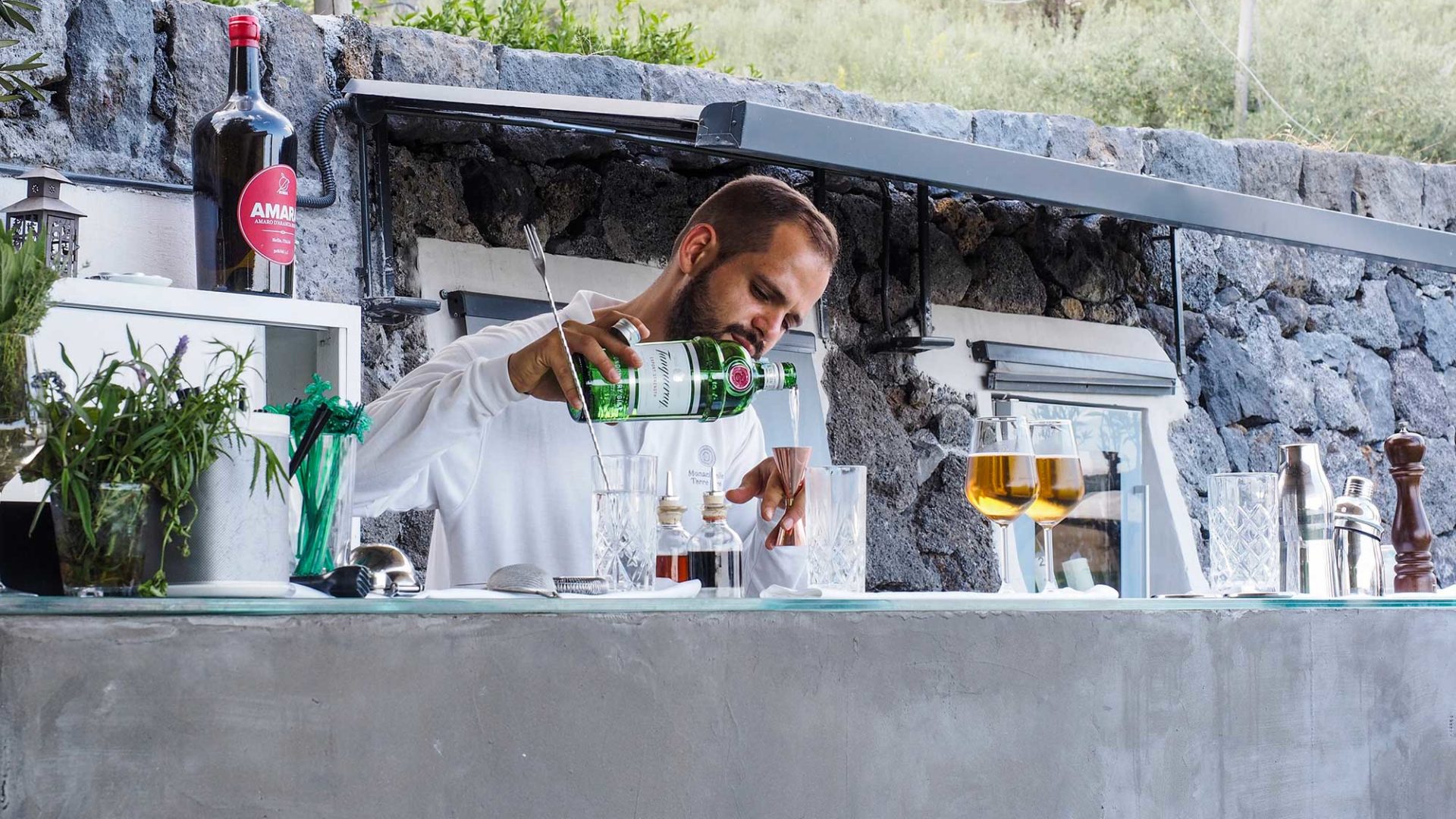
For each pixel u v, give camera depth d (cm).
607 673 117
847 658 131
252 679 101
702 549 161
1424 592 207
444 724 109
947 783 136
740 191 251
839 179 471
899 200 483
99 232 340
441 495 254
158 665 98
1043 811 143
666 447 263
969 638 139
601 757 117
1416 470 211
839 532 166
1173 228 525
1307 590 189
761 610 126
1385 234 503
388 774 106
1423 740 174
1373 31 1188
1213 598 162
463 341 266
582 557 261
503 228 408
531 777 113
